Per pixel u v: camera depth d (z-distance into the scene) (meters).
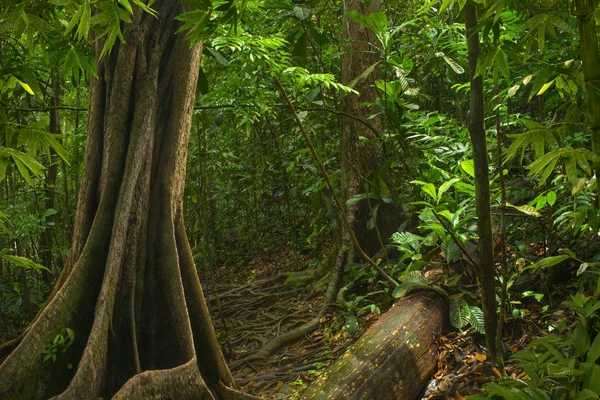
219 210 10.36
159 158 3.18
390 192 5.28
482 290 3.05
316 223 8.02
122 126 3.09
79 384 2.43
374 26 4.55
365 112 5.76
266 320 5.93
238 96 5.04
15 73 2.05
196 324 3.15
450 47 4.73
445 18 5.71
